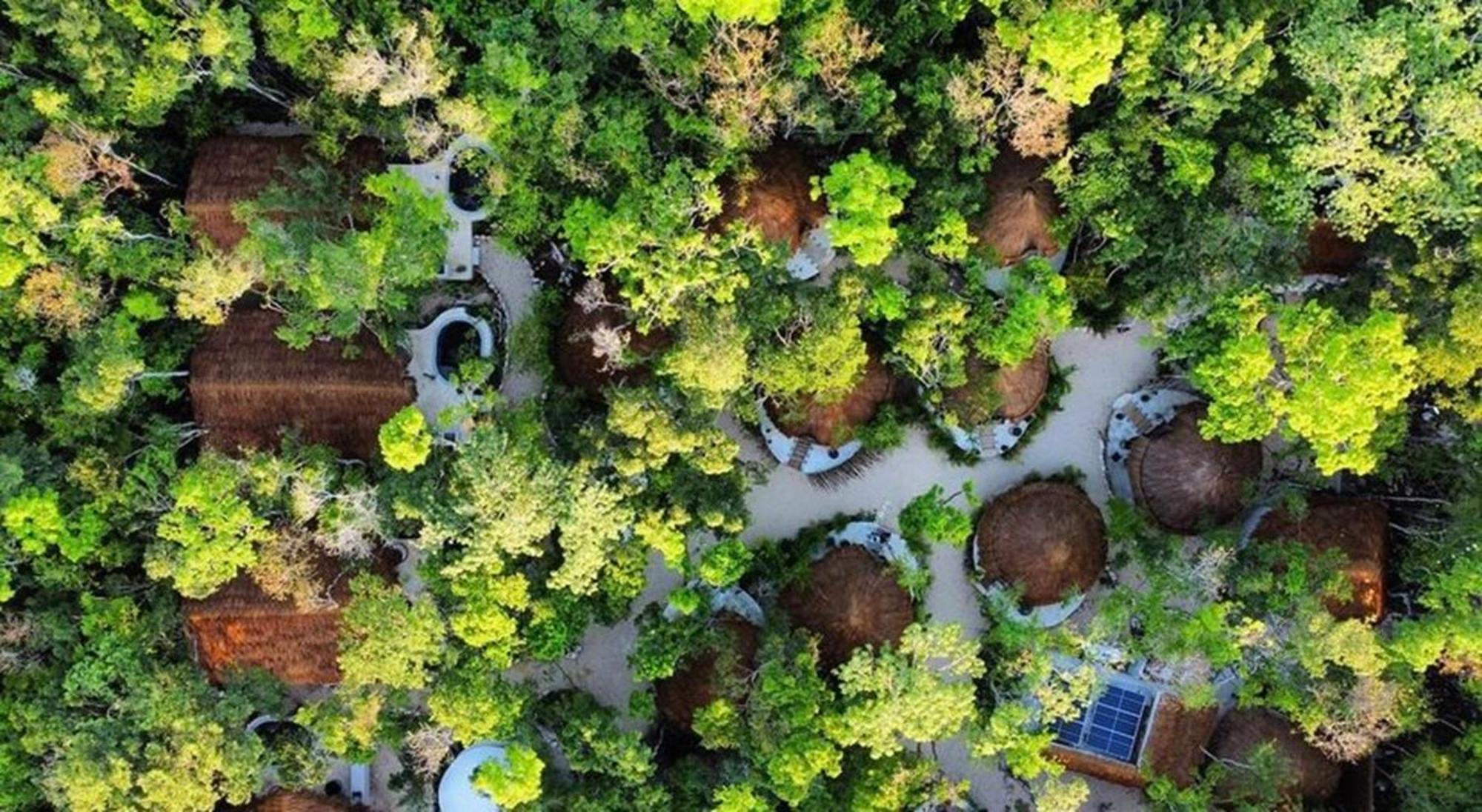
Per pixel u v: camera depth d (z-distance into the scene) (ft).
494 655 102.47
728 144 106.32
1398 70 104.32
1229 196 108.99
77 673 104.17
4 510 102.94
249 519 103.35
